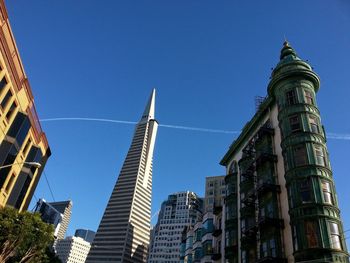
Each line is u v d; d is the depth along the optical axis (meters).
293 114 34.00
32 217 29.77
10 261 30.12
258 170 37.44
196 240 55.88
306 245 26.52
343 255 25.81
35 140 47.88
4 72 34.91
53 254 43.47
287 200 31.27
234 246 39.19
